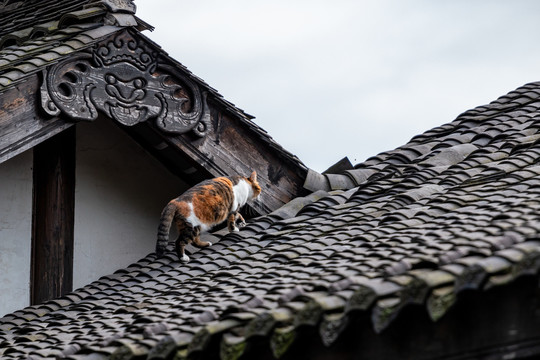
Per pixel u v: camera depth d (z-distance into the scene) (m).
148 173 15.72
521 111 14.46
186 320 8.33
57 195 14.68
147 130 14.46
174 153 14.82
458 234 7.81
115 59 13.59
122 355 7.82
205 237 13.20
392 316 6.07
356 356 6.52
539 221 7.24
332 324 6.34
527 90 15.50
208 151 14.39
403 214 10.23
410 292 6.07
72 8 14.88
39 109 12.76
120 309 10.82
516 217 7.85
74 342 9.56
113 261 15.13
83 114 13.15
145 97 13.82
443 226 8.78
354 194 12.88
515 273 5.83
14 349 10.02
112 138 15.45
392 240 8.93
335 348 6.62
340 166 15.84
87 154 15.14
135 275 12.60
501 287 5.92
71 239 14.70
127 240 15.34
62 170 14.77
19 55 13.05
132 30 13.80
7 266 14.43
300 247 10.67
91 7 14.00
